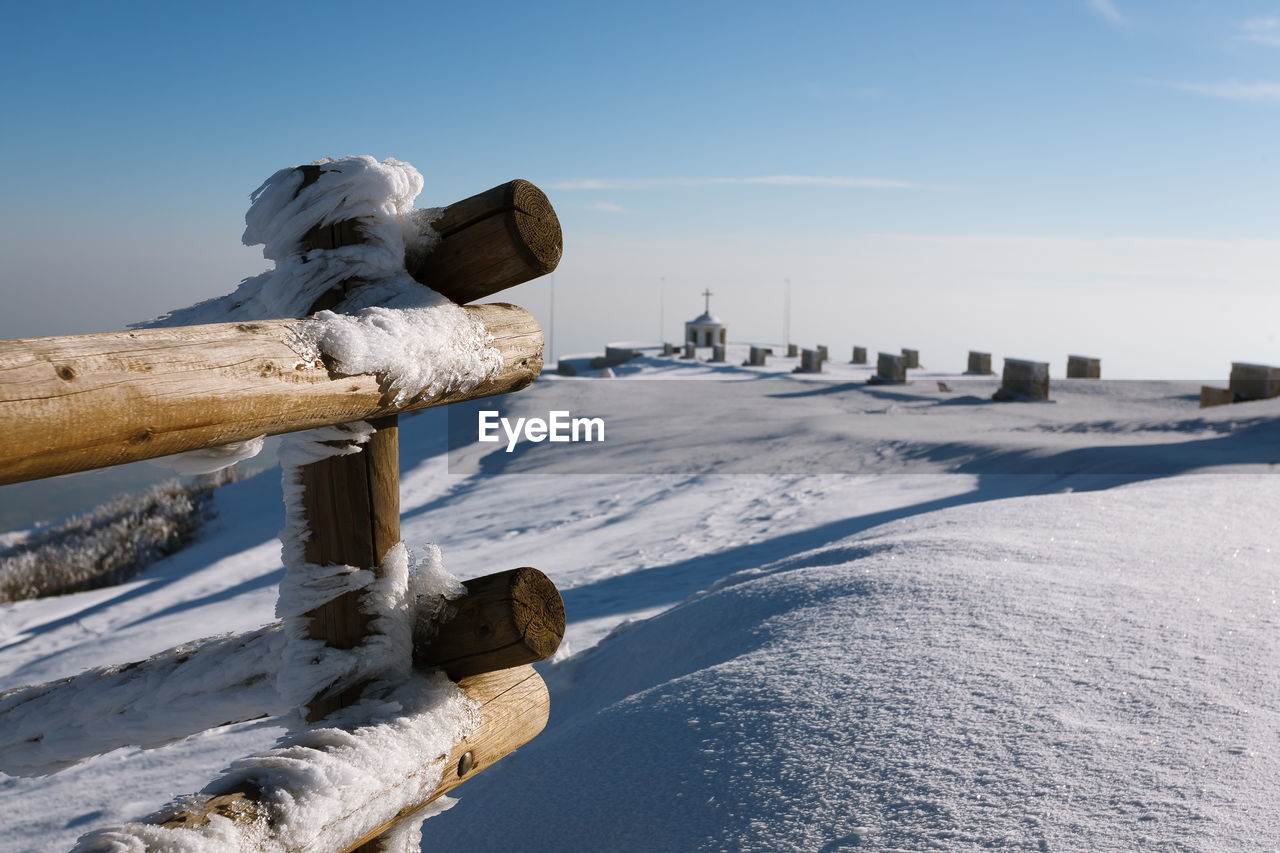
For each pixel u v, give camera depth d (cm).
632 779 294
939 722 272
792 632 387
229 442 136
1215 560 418
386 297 183
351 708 176
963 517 607
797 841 230
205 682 176
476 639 191
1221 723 246
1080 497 619
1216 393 1814
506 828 296
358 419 164
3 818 495
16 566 1748
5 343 105
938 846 212
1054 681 288
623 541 1152
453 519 1562
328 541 182
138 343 119
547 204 202
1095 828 206
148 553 1775
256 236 187
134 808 490
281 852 135
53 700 176
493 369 198
